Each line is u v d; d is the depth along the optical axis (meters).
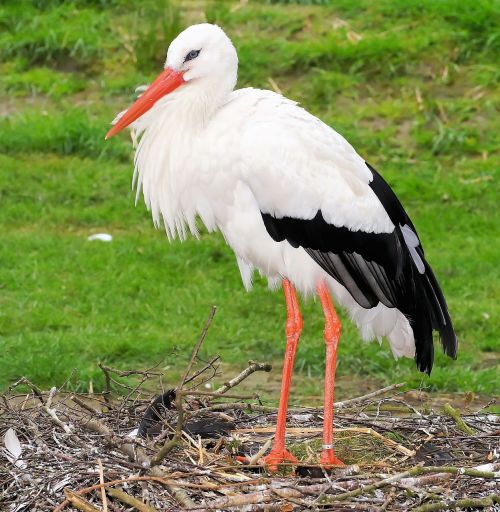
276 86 18.92
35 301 13.64
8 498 7.95
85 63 19.70
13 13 20.69
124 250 15.03
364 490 7.85
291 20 20.48
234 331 13.12
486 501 7.84
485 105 18.47
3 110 18.73
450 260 14.88
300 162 8.77
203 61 9.10
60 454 8.30
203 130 9.05
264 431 9.27
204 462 8.45
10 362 12.00
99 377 11.75
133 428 9.18
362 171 9.04
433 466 8.38
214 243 15.35
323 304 9.02
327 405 8.72
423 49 19.42
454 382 12.10
